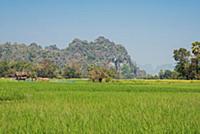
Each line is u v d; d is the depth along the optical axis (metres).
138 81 95.50
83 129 15.66
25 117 19.55
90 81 96.31
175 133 14.92
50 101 31.03
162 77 149.62
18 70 138.12
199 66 111.94
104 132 15.06
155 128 15.93
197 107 25.91
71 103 28.95
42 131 15.18
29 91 45.41
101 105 27.22
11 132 14.91
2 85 60.44
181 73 115.62
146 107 25.78
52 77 140.25
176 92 49.72
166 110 23.69
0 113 21.41
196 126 16.38
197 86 66.38
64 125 16.47
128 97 37.03
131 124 17.14
